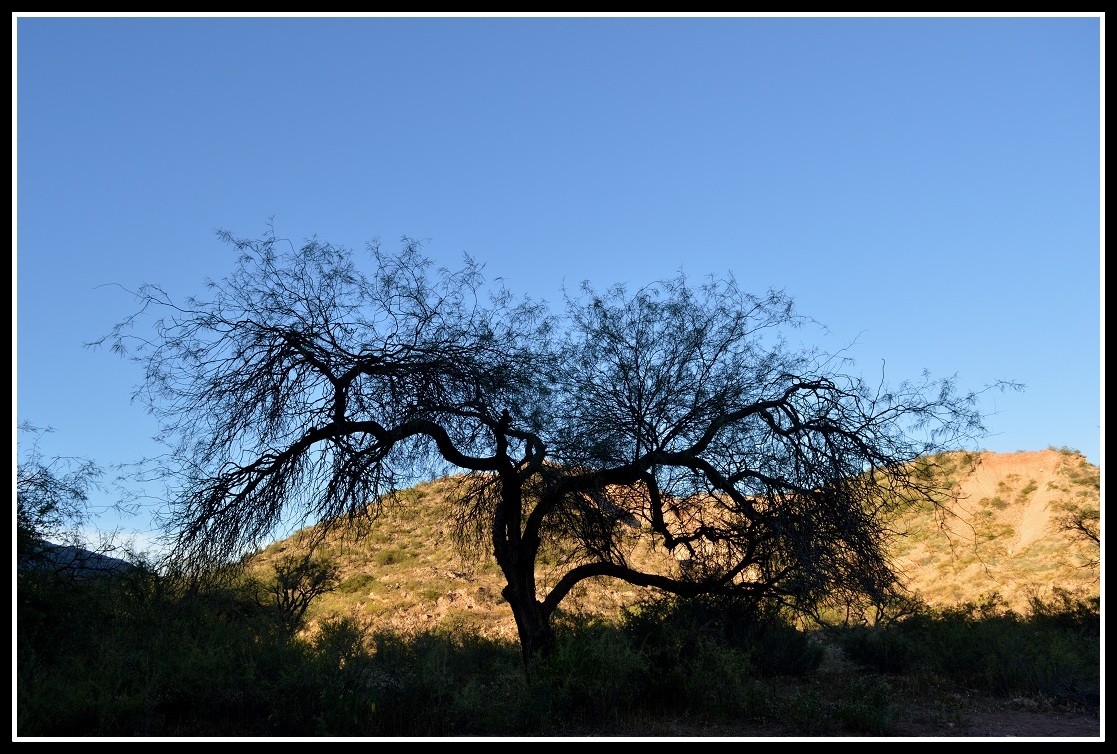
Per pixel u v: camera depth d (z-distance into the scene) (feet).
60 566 48.16
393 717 35.42
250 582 60.34
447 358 42.19
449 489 54.54
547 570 100.94
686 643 43.11
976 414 41.24
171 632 43.04
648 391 43.39
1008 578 111.45
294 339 39.81
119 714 33.32
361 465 40.34
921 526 136.98
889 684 51.03
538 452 44.24
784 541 42.42
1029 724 38.63
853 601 43.37
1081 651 51.37
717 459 43.60
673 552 49.14
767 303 43.57
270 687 35.40
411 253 40.88
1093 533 117.91
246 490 40.88
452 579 110.63
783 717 38.70
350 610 98.22
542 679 37.35
